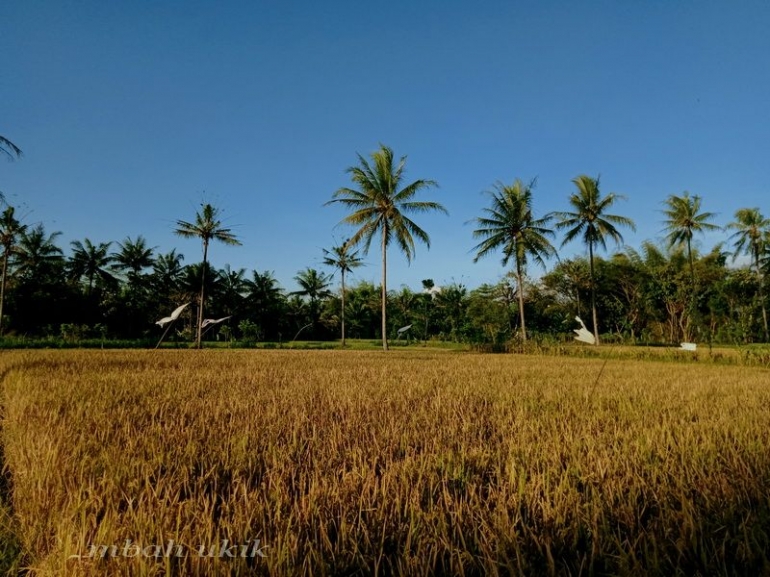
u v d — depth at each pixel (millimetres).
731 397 6555
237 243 32469
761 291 36062
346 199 26953
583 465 3004
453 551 1920
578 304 40969
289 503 2402
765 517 2195
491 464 3174
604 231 31562
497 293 42438
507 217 30812
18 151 15211
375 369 11297
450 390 7074
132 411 4906
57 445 3225
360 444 3645
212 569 1783
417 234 27281
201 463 3102
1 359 13797
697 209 34656
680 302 35531
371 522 2197
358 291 54562
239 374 9539
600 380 9070
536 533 2137
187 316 45906
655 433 3893
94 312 40844
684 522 2088
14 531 2516
